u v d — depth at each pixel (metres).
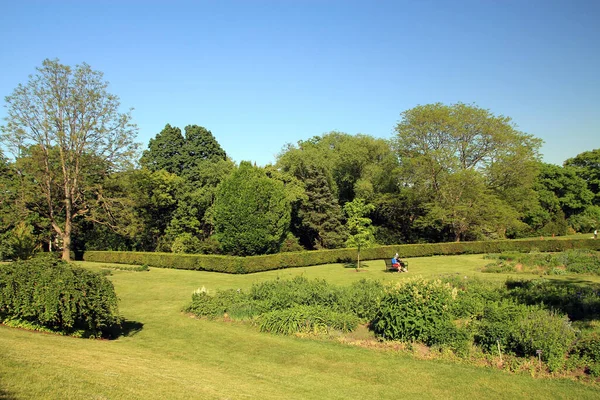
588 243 35.97
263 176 30.62
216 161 45.50
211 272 26.11
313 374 8.62
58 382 5.93
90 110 30.50
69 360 7.27
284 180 39.34
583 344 8.62
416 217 41.84
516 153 35.69
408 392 7.61
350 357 9.57
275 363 9.34
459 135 37.12
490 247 35.59
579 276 20.78
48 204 31.61
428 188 37.81
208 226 40.12
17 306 9.70
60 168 31.98
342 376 8.48
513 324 9.53
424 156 36.03
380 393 7.56
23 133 28.72
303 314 12.02
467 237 39.97
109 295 10.59
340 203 44.78
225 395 6.60
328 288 14.50
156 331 11.98
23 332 9.44
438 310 10.25
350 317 11.87
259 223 29.08
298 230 41.38
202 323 12.93
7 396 5.17
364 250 32.22
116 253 31.03
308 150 41.22
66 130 30.14
